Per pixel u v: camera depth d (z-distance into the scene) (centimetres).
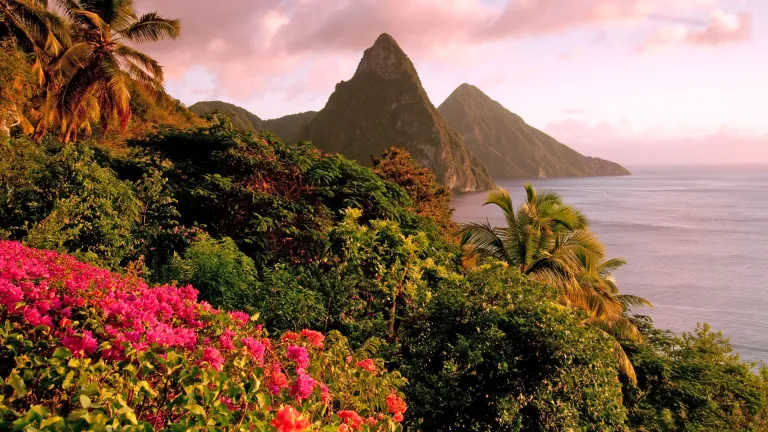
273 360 321
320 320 626
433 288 761
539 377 573
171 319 322
